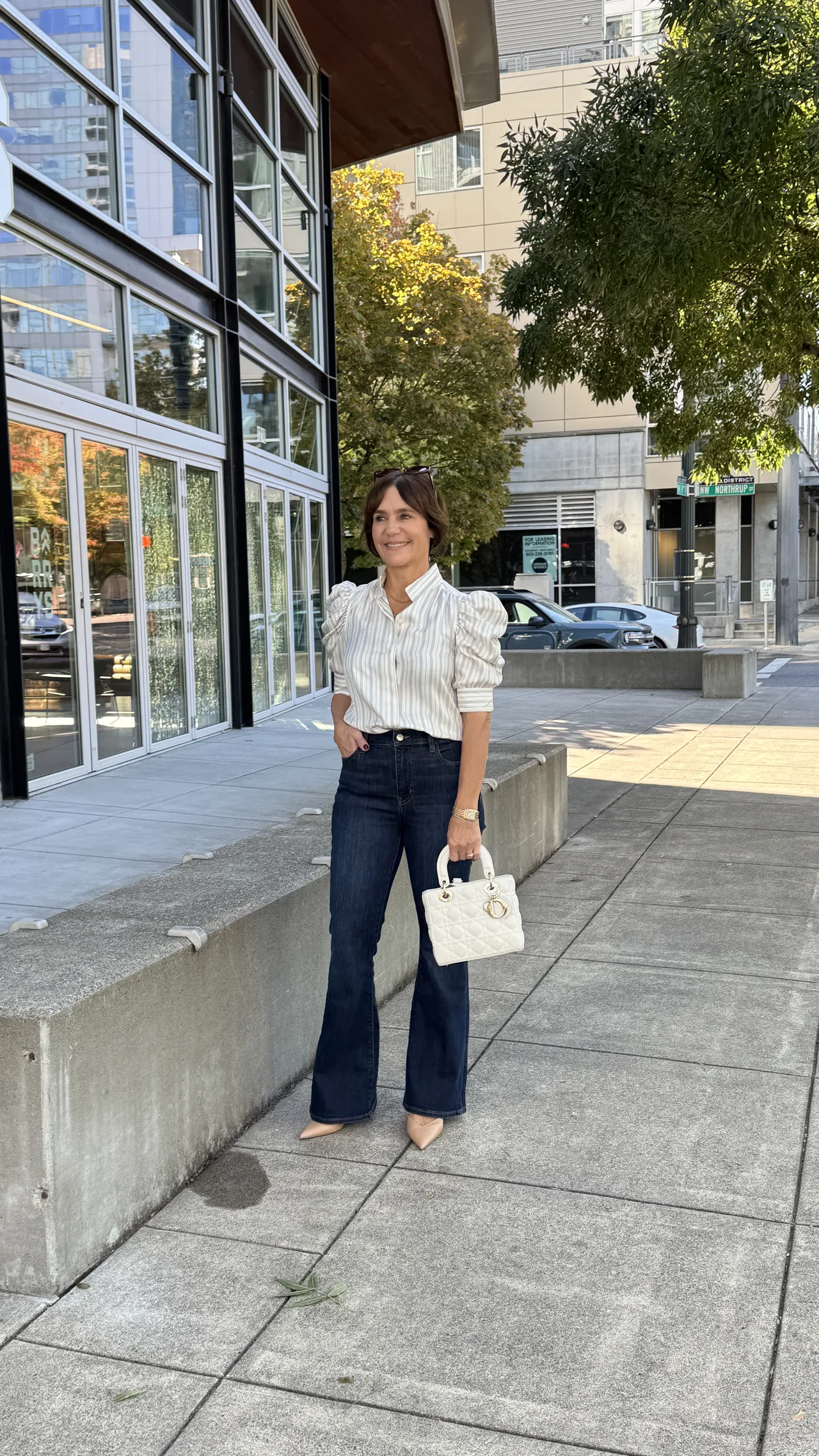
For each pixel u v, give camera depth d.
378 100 17.42
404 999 4.52
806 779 9.53
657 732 12.87
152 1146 2.88
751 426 11.62
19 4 8.08
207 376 11.91
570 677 18.91
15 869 6.14
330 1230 2.82
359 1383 2.26
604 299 8.87
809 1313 2.47
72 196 8.66
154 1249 2.74
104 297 9.50
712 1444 2.09
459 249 36.28
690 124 7.72
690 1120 3.39
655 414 11.48
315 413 16.86
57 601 8.73
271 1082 3.54
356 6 14.38
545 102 35.06
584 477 36.50
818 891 5.98
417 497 3.07
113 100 9.49
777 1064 3.77
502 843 5.84
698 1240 2.76
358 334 24.48
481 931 3.09
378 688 3.14
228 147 11.97
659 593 39.00
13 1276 2.57
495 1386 2.25
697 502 40.03
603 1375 2.28
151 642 10.46
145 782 8.94
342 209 24.98
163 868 6.14
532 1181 3.05
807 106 7.59
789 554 30.34
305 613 15.86
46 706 8.59
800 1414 2.17
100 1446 2.10
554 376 9.91
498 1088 3.64
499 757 6.57
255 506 13.38
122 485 9.82
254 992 3.40
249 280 13.16
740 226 7.46
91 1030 2.62
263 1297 2.55
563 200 8.30
